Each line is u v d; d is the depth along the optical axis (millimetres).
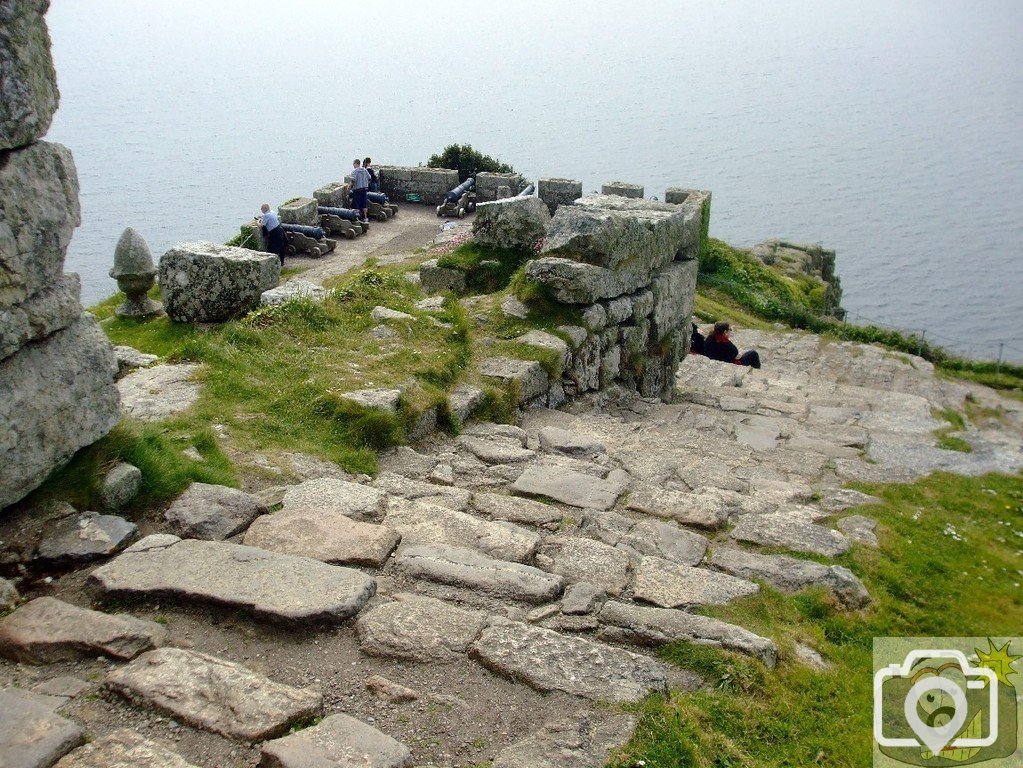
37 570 4820
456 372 8945
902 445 10617
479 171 28109
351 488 6102
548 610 4836
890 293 65188
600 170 97062
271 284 11117
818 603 5461
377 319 9695
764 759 3994
